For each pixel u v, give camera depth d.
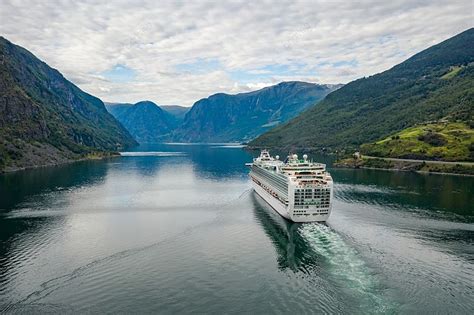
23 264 87.50
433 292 73.00
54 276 80.88
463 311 65.88
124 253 94.75
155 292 73.56
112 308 67.62
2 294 72.81
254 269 84.75
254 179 191.88
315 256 92.50
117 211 144.12
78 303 69.38
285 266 86.25
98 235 110.69
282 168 142.00
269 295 72.25
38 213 139.12
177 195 181.62
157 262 88.88
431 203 157.00
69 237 108.62
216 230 116.31
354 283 76.88
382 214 137.00
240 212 142.12
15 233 112.50
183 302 69.69
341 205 152.75
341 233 112.06
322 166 139.75
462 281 78.25
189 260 90.31
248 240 105.88
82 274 81.81
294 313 65.62
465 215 136.25
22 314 65.69
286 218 128.12
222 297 71.56
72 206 152.62
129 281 78.38
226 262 89.06
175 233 112.75
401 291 73.31
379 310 66.00
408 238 108.06
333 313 65.25
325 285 76.00
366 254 94.00
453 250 97.88
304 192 121.12
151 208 150.25
